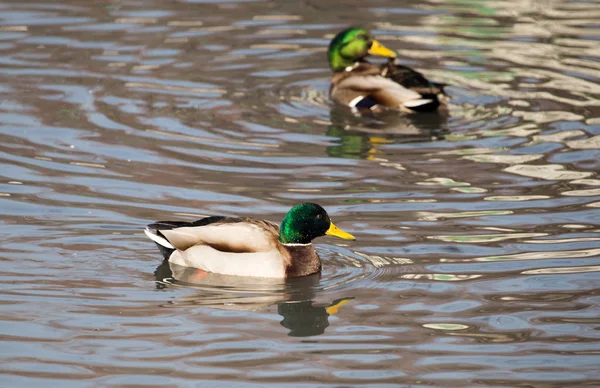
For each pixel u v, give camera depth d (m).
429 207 14.78
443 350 10.89
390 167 16.38
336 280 12.69
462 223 14.23
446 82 20.58
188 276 12.74
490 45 22.69
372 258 13.24
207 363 10.59
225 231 12.90
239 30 23.30
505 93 20.02
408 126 18.45
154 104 19.06
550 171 16.11
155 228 13.01
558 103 19.41
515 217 14.39
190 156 16.70
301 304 12.05
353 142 17.58
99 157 16.55
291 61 21.69
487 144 17.41
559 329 11.32
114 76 20.39
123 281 12.55
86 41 22.25
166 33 22.92
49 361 10.60
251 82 20.52
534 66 21.42
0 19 23.36
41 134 17.47
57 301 11.94
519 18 24.41
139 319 11.58
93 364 10.54
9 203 14.64
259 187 15.48
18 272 12.62
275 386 10.12
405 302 12.05
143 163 16.36
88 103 19.00
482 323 11.51
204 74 20.75
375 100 19.31
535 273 12.72
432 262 13.09
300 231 12.74
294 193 15.27
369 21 24.06
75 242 13.52
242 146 17.23
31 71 20.48
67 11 24.12
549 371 10.42
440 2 25.48
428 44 22.70
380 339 11.15
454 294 12.22
